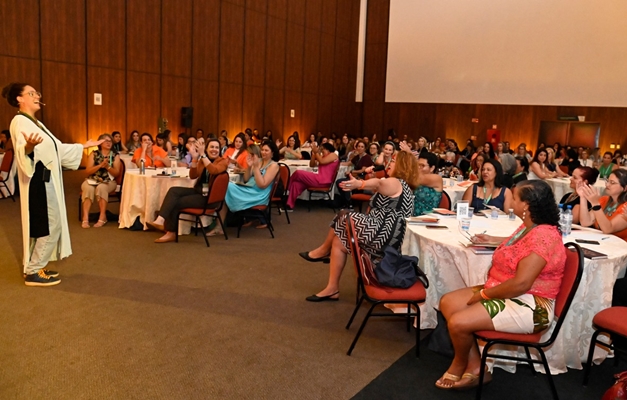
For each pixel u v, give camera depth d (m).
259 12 14.10
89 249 4.89
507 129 15.35
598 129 14.08
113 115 11.02
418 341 2.91
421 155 4.40
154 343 2.96
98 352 2.82
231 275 4.29
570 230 3.28
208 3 12.67
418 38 16.41
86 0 10.30
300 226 6.46
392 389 2.58
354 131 17.83
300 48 15.57
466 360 2.55
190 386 2.51
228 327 3.22
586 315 2.79
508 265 2.41
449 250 2.95
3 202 7.12
